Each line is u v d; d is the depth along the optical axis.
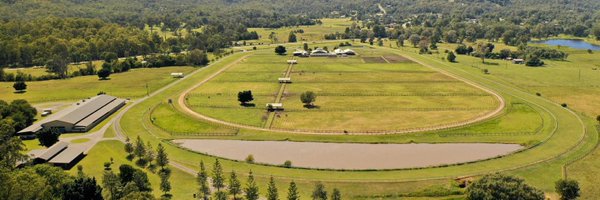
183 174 122.81
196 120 172.50
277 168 127.38
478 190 97.94
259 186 114.44
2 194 84.94
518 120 169.62
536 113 178.50
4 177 87.06
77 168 126.31
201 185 108.06
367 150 141.75
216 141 151.25
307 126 165.12
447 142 147.50
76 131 159.50
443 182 115.50
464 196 107.56
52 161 126.31
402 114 179.25
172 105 194.75
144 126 166.50
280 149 143.62
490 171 122.62
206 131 160.62
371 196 108.69
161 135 156.75
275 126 165.62
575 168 124.56
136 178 108.25
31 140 152.00
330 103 196.12
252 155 138.38
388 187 113.50
